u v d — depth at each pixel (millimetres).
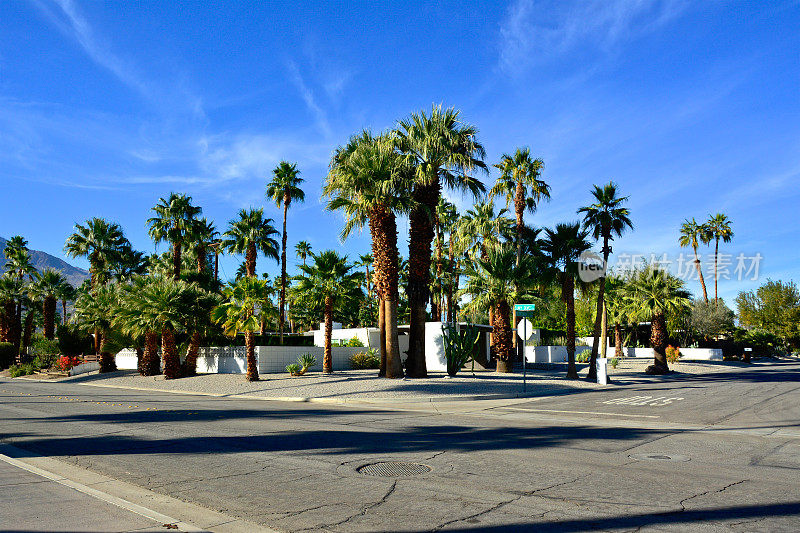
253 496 6086
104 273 47219
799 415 13766
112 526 4809
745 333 64875
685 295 37062
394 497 6027
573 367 29250
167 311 28688
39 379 36781
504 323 30891
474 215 40375
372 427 11719
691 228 67125
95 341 44531
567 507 5633
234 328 25672
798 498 5945
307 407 16656
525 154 34531
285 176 44219
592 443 9602
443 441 9766
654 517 5281
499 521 5176
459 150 25344
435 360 33781
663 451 8820
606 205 30266
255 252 45031
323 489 6379
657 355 36062
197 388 24938
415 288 24766
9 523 4859
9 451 8852
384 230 24359
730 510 5504
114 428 11461
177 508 5648
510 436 10422
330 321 29859
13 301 52344
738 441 9883
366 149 23922
